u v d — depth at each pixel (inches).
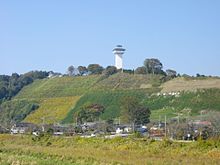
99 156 2046.0
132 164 1665.8
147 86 6363.2
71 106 6289.4
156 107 5526.6
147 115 4751.5
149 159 1931.6
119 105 5595.5
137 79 6771.7
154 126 4047.7
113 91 6382.9
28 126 5103.3
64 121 5684.1
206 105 5078.7
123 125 4515.3
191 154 2182.6
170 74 6850.4
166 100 5620.1
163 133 3577.8
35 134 4003.4
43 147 2827.3
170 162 1781.5
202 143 2433.6
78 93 6806.1
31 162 1681.8
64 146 2960.1
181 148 2426.2
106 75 7263.8
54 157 1941.4
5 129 4916.3
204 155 2128.4
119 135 3563.0
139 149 2522.1
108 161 1753.2
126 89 6397.6
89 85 7047.2
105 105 5871.1
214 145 2401.6
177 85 5979.3
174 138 3284.9
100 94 6387.8
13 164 1637.6
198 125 3289.9
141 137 3216.0
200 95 5383.9
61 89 7239.2
